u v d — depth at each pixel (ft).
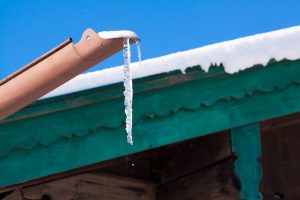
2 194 19.88
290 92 17.88
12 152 16.75
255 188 18.30
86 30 10.86
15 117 16.49
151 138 17.15
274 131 22.45
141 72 16.67
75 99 16.57
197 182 20.16
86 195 20.98
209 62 17.03
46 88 11.50
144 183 21.86
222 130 17.95
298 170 22.29
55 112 16.74
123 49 10.96
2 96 11.50
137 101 17.10
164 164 21.71
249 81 17.62
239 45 17.30
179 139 17.25
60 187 20.54
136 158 21.91
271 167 22.43
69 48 11.02
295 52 17.53
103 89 16.56
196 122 17.38
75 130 16.80
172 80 17.04
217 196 19.30
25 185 19.92
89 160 16.88
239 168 18.35
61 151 16.84
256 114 17.78
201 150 20.11
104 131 16.96
